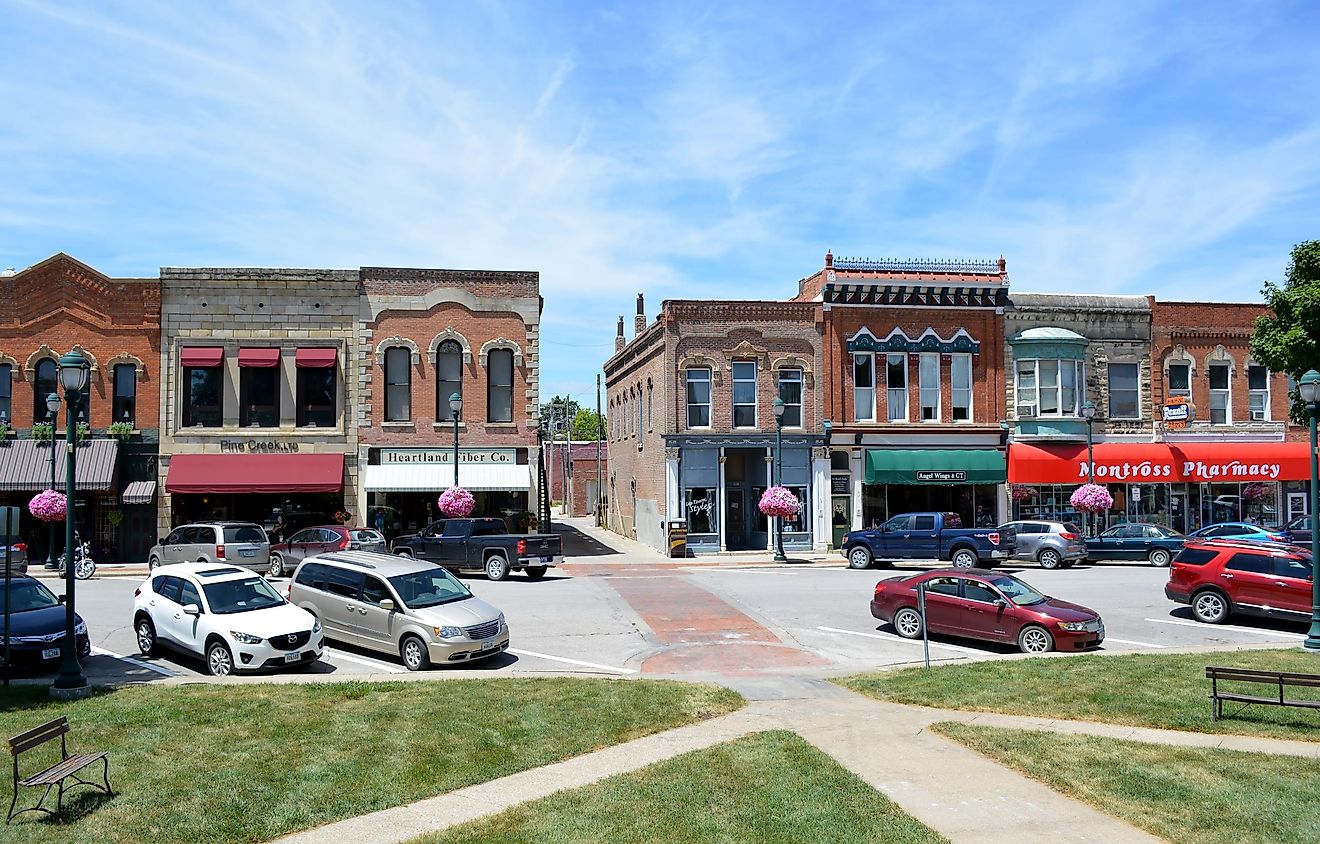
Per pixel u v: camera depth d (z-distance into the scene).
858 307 38.34
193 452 33.75
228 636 15.91
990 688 14.37
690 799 9.41
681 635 19.78
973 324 39.06
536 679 15.41
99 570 31.30
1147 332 40.00
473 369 35.22
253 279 34.38
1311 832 8.50
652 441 40.00
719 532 37.22
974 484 38.66
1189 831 8.55
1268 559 20.14
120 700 13.63
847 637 19.64
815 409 37.94
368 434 34.53
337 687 14.49
